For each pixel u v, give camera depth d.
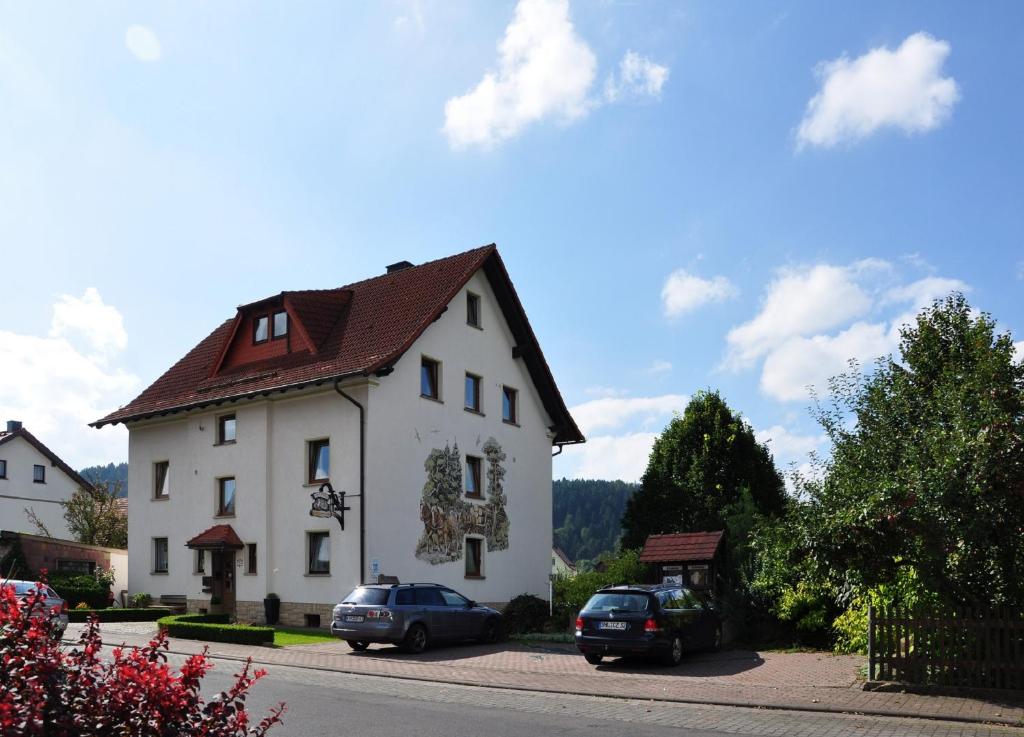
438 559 27.75
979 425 13.44
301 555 26.91
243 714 5.52
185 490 30.95
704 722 11.93
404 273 31.67
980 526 12.95
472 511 29.45
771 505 40.22
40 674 4.98
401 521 26.61
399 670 17.48
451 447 28.88
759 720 12.09
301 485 27.23
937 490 13.09
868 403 15.87
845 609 20.62
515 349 32.47
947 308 17.70
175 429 31.77
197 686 5.42
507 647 22.34
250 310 30.97
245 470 28.75
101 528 43.66
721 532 24.06
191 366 34.00
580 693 14.67
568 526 126.00
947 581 13.93
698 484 39.78
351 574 25.48
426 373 28.55
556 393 33.50
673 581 24.02
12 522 50.12
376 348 26.98
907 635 14.21
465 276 29.08
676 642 18.50
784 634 22.12
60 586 32.28
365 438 25.81
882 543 13.57
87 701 5.07
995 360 14.70
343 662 18.61
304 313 29.38
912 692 13.88
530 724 11.70
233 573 28.67
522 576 31.59
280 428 28.11
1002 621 13.54
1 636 5.16
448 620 21.84
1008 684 13.41
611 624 18.06
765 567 22.56
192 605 29.77
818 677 16.05
